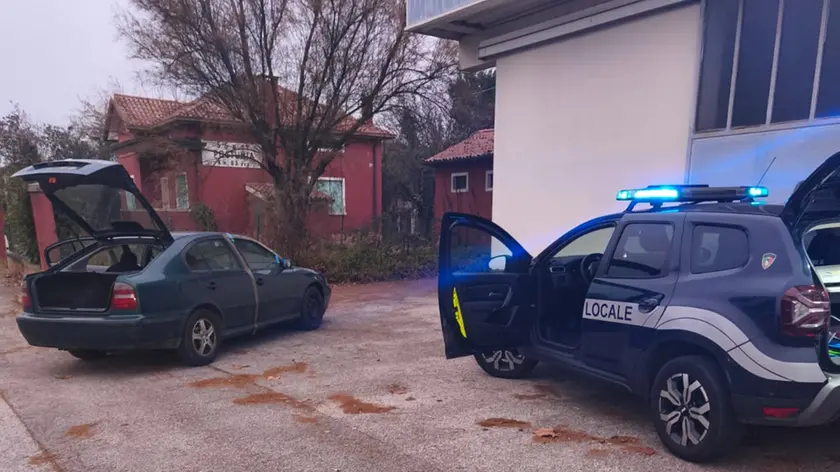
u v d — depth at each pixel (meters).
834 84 6.02
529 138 9.63
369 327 8.55
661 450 3.92
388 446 4.04
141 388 5.48
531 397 5.12
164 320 5.91
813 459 3.71
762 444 3.96
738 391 3.39
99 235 6.40
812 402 3.17
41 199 13.26
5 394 5.33
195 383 5.64
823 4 6.05
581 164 8.77
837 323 3.75
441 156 23.05
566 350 4.88
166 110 19.56
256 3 13.66
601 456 3.83
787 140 6.38
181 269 6.19
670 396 3.82
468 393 5.24
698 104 7.21
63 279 6.04
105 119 22.44
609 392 5.27
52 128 27.22
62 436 4.29
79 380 5.80
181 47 13.53
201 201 17.95
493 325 5.20
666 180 7.62
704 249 3.86
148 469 3.72
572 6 8.65
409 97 15.70
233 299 6.78
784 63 6.43
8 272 16.23
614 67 8.19
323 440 4.16
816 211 3.57
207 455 3.92
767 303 3.32
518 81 9.75
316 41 14.35
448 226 5.17
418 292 12.52
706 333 3.56
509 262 5.61
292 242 14.46
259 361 6.51
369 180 24.17
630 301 4.16
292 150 14.99
